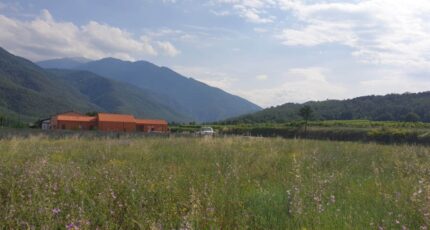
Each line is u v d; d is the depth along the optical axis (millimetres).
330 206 6074
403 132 33781
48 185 6633
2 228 4891
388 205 6148
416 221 5344
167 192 6617
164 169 8844
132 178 7227
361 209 5984
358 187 7617
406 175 9203
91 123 75938
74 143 17344
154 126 79312
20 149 13352
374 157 12898
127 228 5219
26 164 8422
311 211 5656
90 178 7434
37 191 6039
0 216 5184
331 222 5242
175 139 20578
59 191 6523
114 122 75375
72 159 11500
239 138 21297
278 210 5898
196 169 9367
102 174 7762
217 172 8500
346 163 11414
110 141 18266
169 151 14070
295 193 6180
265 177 8984
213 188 6863
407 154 13031
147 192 6504
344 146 17359
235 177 8156
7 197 6113
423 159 11984
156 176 7633
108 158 11766
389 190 7195
